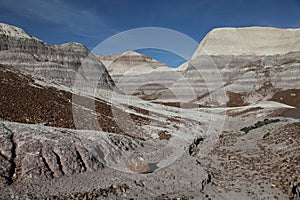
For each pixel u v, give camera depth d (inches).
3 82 783.7
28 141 358.0
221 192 368.8
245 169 469.1
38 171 323.3
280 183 379.2
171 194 338.3
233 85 2432.3
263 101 2039.9
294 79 2420.0
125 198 308.2
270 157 523.2
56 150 363.9
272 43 3056.1
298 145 544.1
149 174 401.4
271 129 805.9
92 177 353.7
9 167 312.8
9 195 274.5
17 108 580.7
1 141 339.9
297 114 1085.1
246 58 2864.2
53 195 289.4
